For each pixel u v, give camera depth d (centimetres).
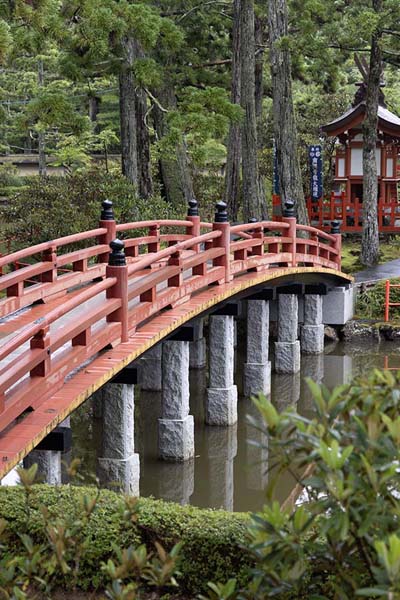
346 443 455
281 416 457
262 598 471
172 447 1410
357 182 3338
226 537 738
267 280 1788
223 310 1609
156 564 522
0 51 1486
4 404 863
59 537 543
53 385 976
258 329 1845
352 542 465
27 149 4778
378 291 2581
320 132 3456
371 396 457
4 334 1197
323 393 475
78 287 1549
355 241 3309
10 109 4119
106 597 715
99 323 1212
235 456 1499
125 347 1166
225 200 3278
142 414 1708
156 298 1320
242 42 2897
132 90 2447
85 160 3725
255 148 2936
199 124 2123
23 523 741
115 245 1178
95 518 763
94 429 1609
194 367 2066
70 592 744
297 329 2280
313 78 3525
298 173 2814
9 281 1209
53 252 1387
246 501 1307
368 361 2209
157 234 1777
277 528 459
